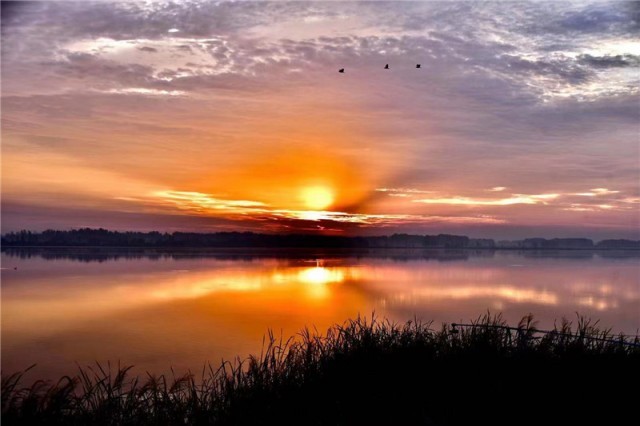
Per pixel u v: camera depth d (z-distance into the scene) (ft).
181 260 560.61
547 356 27.48
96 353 95.81
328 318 139.74
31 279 285.43
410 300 186.60
